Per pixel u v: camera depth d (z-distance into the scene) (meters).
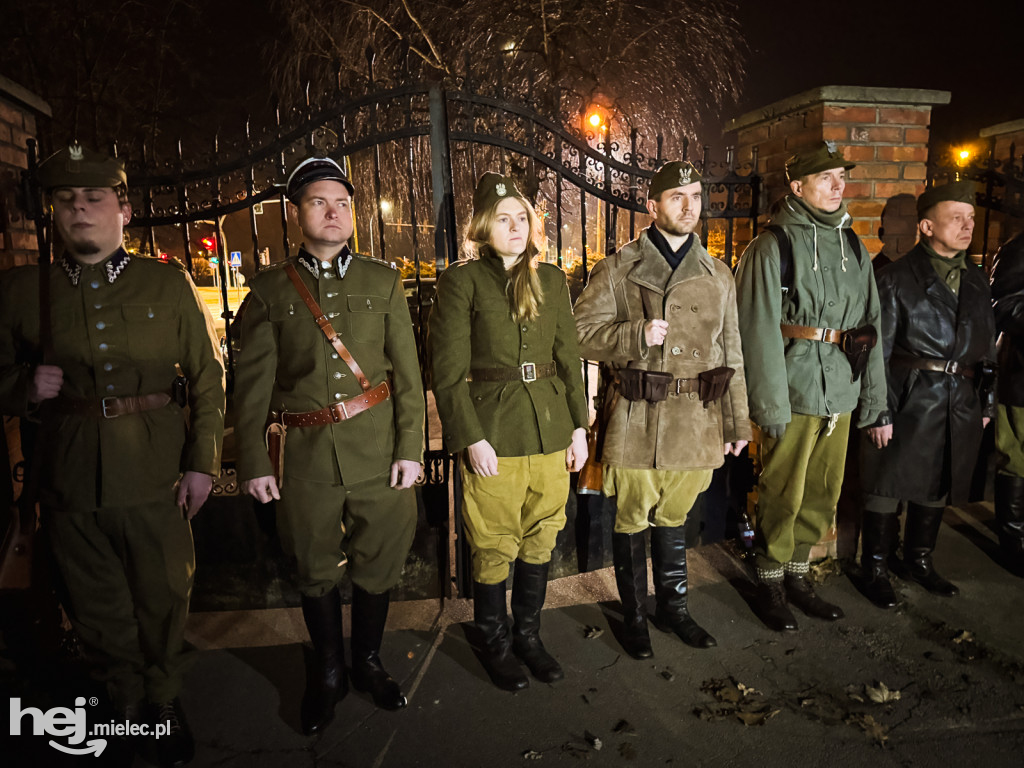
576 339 2.61
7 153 2.54
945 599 3.13
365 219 9.92
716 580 3.31
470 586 3.16
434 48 11.26
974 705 2.39
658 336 2.52
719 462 2.70
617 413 2.69
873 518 3.15
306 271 2.27
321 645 2.40
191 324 2.23
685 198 2.59
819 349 2.81
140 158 2.85
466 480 2.52
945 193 2.94
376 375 2.32
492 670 2.55
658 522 2.85
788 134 3.32
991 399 3.14
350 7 11.53
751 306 2.78
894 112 3.22
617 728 2.29
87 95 12.34
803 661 2.66
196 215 2.88
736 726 2.29
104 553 2.22
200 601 3.03
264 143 2.88
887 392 3.06
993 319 3.11
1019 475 3.36
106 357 2.11
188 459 2.19
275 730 2.31
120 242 2.16
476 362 2.49
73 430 2.12
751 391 2.78
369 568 2.40
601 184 3.21
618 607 3.09
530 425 2.43
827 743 2.21
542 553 2.63
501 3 11.67
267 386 2.23
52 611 2.63
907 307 3.02
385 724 2.33
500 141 3.04
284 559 3.03
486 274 2.43
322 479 2.24
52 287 2.10
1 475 2.50
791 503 2.90
